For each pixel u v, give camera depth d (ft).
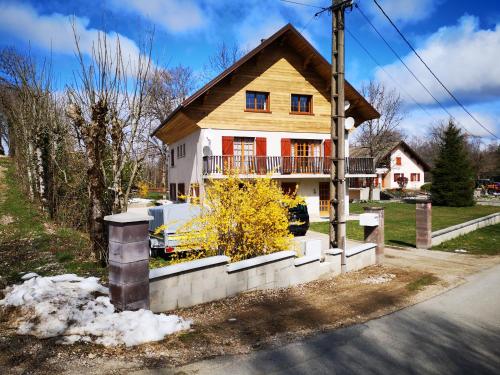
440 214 93.15
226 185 28.89
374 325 19.80
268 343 16.96
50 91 56.13
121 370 13.70
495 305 24.00
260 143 75.56
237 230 27.66
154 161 170.09
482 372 14.90
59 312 16.63
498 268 35.47
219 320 19.51
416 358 15.97
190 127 77.66
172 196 102.99
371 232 36.68
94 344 15.24
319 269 29.09
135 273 18.06
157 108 131.03
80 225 48.14
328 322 19.98
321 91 80.94
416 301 24.48
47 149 56.70
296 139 79.56
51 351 14.39
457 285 28.99
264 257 24.90
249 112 74.74
